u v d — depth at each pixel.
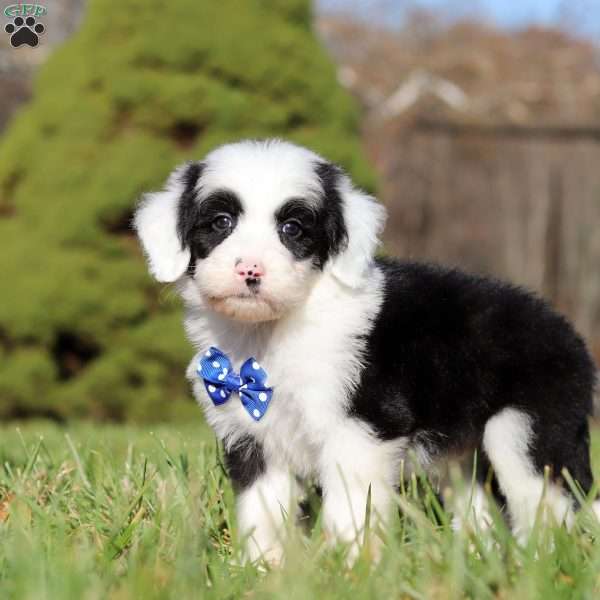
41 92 9.24
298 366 3.53
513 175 13.91
